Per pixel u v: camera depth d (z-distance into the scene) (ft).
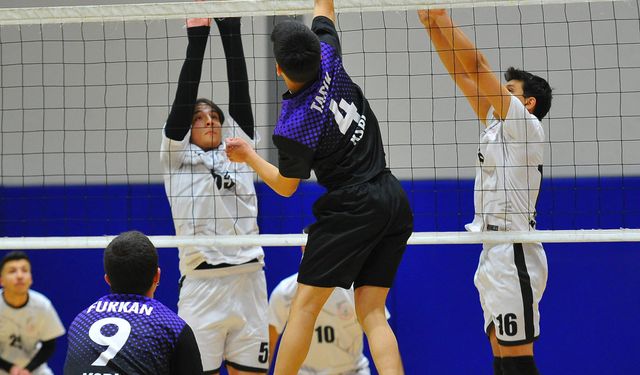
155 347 17.76
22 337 37.83
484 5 25.22
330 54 20.07
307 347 19.45
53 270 40.96
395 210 19.92
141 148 40.19
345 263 19.38
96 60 40.16
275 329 31.35
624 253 38.37
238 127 28.37
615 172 38.32
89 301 40.75
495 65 37.40
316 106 19.11
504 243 25.73
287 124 19.06
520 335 25.38
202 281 28.09
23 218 40.01
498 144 26.09
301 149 18.89
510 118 25.32
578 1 25.49
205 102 29.37
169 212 39.96
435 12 25.29
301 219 38.91
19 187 40.70
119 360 17.49
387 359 19.34
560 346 38.58
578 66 37.81
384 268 20.45
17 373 35.58
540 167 26.18
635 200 38.19
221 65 38.58
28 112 40.68
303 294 19.70
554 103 38.24
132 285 18.52
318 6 21.48
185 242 26.25
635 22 37.68
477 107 27.17
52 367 40.52
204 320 27.89
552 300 38.70
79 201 40.50
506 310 25.40
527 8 37.50
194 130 29.04
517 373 25.41
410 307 38.88
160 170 40.19
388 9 25.08
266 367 28.71
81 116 40.42
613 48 37.78
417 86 38.81
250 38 38.06
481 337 38.50
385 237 20.45
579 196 38.40
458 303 38.70
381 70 38.78
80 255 41.09
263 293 28.99
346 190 19.54
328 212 19.77
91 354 17.58
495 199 26.03
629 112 38.14
